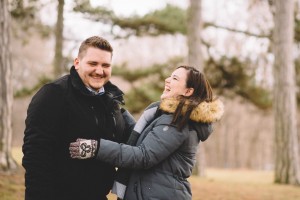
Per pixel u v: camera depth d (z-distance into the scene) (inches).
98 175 116.0
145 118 124.7
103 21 461.1
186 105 118.6
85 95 114.0
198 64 518.6
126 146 115.0
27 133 108.1
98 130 115.8
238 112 1568.7
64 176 111.7
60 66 421.4
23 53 711.7
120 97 125.8
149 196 117.5
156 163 116.6
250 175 758.5
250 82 600.1
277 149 472.4
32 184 106.2
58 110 109.9
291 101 470.3
